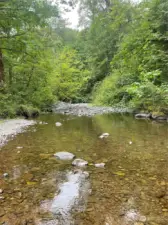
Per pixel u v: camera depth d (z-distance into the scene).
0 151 4.49
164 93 9.55
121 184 2.96
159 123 8.37
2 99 10.25
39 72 13.41
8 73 12.50
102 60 21.97
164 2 11.02
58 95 20.09
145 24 11.96
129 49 13.30
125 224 2.09
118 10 17.56
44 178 3.15
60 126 7.76
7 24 9.15
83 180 3.08
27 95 12.97
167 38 10.66
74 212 2.29
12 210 2.32
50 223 2.10
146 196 2.63
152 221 2.13
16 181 3.05
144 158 4.06
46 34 13.71
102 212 2.29
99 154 4.33
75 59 23.94
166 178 3.16
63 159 4.02
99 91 19.38
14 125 7.84
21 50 10.77
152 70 11.69
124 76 15.76
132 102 12.73
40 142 5.29
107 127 7.49
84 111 13.62
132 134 6.21
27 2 8.07
